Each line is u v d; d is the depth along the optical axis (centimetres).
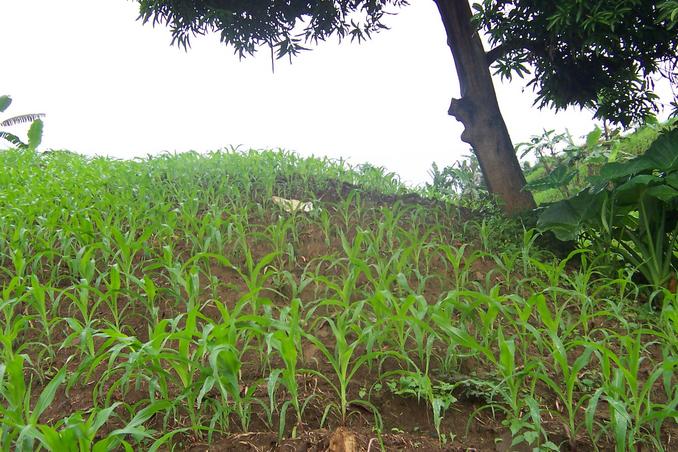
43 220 495
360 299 467
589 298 415
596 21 584
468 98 778
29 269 477
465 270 468
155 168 778
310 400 315
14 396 251
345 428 285
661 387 382
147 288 368
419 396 313
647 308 502
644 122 827
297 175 807
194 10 771
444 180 877
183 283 373
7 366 247
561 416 316
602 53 736
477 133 773
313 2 843
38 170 785
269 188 691
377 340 362
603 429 290
